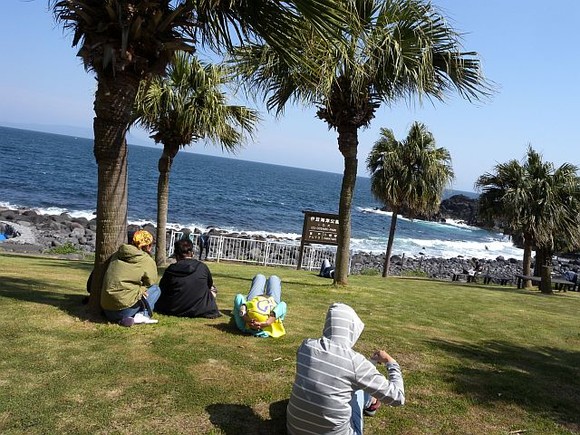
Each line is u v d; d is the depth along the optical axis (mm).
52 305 6438
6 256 13875
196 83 12875
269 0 5402
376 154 21375
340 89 9438
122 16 5191
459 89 9648
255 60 9281
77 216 43094
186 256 6559
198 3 5422
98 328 5707
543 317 9961
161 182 14211
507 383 5219
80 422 3721
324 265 14828
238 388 4469
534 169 20219
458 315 9094
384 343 6285
